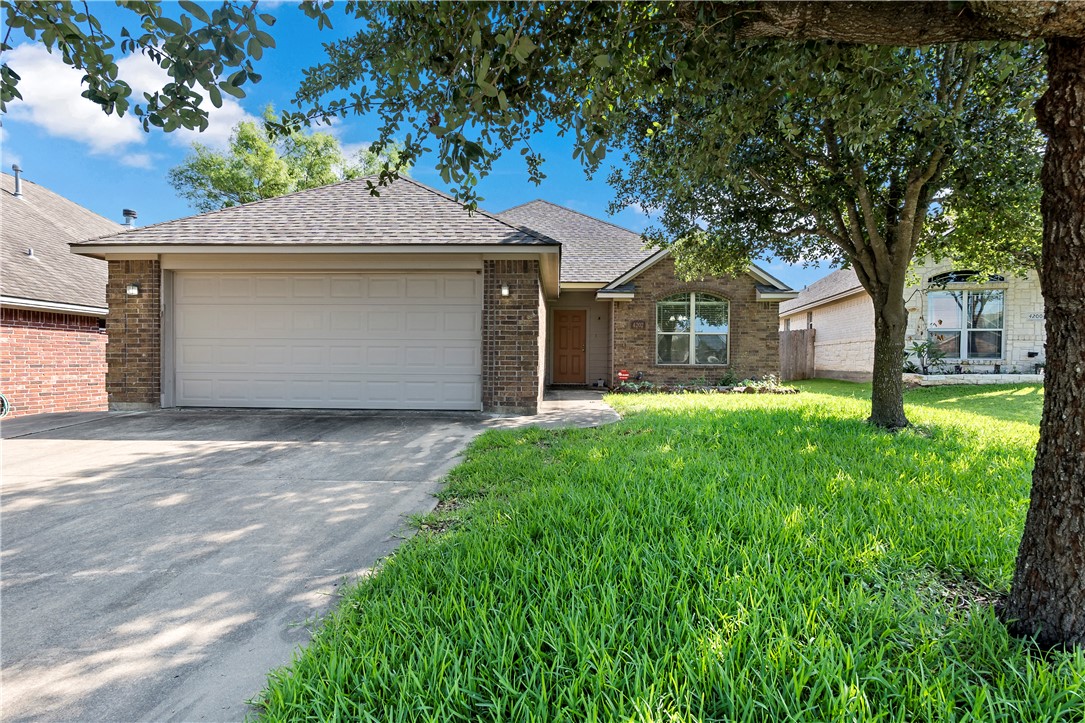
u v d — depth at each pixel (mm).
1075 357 1822
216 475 4609
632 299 13711
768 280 13375
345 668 1734
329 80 2996
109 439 6234
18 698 1765
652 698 1531
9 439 6219
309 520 3475
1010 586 2172
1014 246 6891
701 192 6648
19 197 14070
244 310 8453
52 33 1954
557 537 2781
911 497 3330
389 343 8398
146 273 8352
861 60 2664
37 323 10016
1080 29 1650
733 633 1863
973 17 1729
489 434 6176
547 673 1680
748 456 4590
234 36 1832
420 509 3678
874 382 6539
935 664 1738
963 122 5109
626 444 5309
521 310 8125
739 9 2045
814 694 1545
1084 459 1807
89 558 2881
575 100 2934
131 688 1817
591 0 2393
